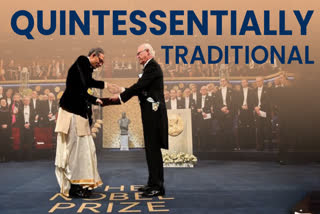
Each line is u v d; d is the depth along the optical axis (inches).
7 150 330.6
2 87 413.7
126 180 165.8
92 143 126.6
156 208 96.9
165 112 127.3
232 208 96.7
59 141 123.4
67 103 123.2
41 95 412.8
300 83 254.5
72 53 437.1
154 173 120.7
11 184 154.6
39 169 237.0
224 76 422.3
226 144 400.2
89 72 126.3
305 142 257.0
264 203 104.3
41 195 122.1
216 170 210.4
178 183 151.6
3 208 98.9
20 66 423.5
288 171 205.6
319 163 253.1
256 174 188.5
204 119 409.1
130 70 468.8
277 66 364.8
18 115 365.1
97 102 126.5
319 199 99.9
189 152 235.1
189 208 96.8
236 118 406.6
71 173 117.6
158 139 123.9
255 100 401.4
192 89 437.1
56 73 429.7
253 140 399.9
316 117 253.9
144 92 127.5
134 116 495.8
